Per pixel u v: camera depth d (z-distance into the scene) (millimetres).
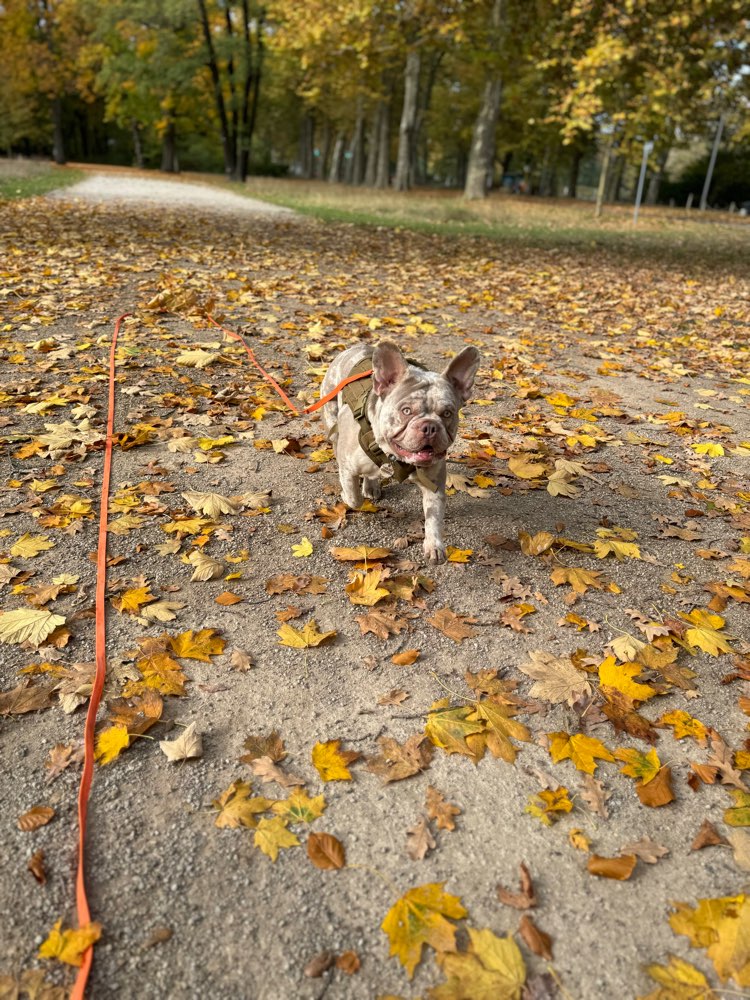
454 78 21047
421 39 12094
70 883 979
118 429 2318
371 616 1522
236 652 1403
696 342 4066
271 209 10367
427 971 902
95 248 5613
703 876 1039
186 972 887
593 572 1724
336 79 14039
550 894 1002
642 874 1039
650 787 1165
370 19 10875
